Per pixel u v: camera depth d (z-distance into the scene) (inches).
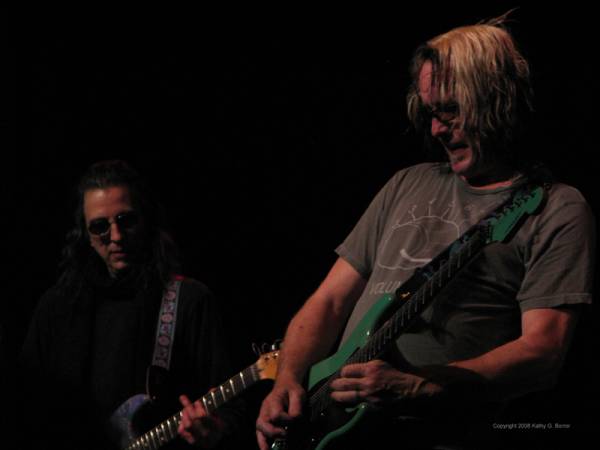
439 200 193.6
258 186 409.7
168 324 278.4
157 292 283.4
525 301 169.3
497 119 179.6
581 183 340.2
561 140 343.0
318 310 208.8
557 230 169.0
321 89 396.8
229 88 407.5
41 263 400.2
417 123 205.5
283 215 408.2
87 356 279.6
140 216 290.4
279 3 394.0
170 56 408.8
